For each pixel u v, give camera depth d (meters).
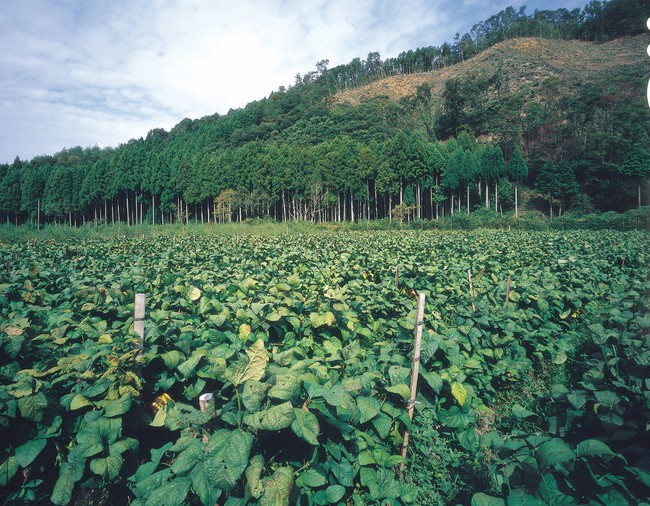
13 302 7.37
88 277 9.90
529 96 107.31
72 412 3.79
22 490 3.46
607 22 157.62
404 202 66.56
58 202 72.00
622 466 3.24
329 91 173.62
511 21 184.12
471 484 4.06
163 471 3.09
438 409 4.75
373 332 7.82
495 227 55.72
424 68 186.38
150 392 4.23
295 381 3.35
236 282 8.95
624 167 61.59
